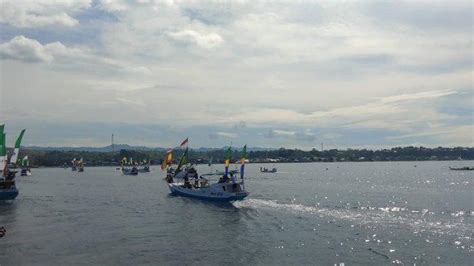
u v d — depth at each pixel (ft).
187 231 184.55
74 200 305.94
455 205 276.00
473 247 155.02
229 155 294.66
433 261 138.72
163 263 136.26
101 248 154.20
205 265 134.41
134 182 527.40
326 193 364.58
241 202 286.25
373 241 164.35
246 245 158.61
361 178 638.12
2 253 147.23
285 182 527.40
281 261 138.72
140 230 186.70
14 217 222.69
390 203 286.46
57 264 135.23
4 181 298.76
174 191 331.77
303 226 194.39
